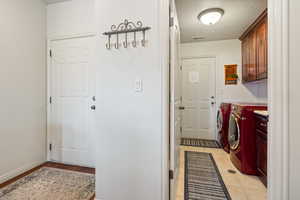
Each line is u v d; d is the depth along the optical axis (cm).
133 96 147
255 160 211
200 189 184
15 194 171
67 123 249
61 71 250
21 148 218
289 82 108
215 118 380
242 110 218
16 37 210
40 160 247
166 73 141
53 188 183
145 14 143
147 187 144
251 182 197
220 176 212
